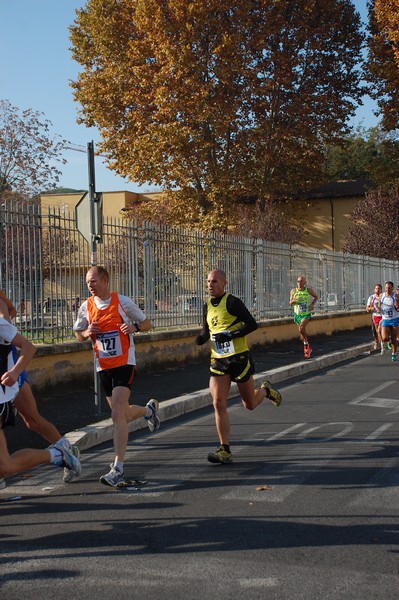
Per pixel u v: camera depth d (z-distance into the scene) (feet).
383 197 141.49
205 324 23.25
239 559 14.24
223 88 106.01
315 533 15.74
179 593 12.70
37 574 13.69
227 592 12.70
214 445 25.11
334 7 112.68
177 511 17.54
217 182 112.57
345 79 119.34
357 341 70.03
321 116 118.42
